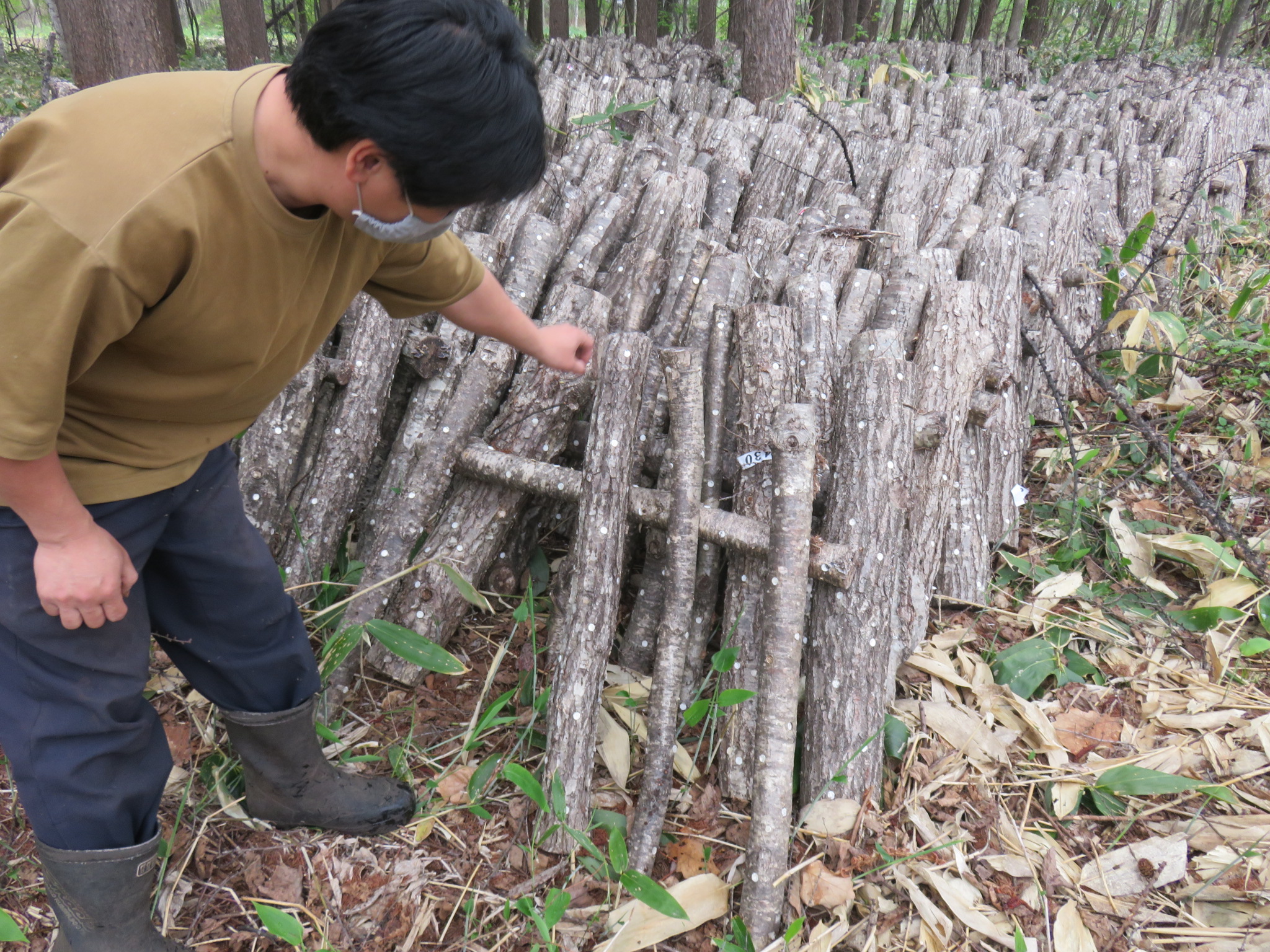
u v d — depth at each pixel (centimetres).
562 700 185
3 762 185
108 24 508
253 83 99
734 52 958
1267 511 274
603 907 165
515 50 91
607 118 418
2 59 1126
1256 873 175
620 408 198
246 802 181
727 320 237
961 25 1464
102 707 124
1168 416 318
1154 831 187
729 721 194
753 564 203
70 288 90
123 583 118
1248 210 497
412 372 245
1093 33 1730
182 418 124
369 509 233
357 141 90
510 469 215
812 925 165
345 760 191
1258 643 224
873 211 385
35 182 89
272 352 121
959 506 252
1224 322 362
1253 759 201
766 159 369
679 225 304
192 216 94
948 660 223
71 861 128
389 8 84
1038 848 182
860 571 194
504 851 178
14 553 111
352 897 168
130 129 93
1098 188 408
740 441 211
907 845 180
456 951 160
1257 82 759
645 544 240
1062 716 214
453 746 200
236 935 160
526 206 289
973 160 461
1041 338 312
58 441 113
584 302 245
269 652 157
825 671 192
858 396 205
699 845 180
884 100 589
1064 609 246
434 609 212
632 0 1395
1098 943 165
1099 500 279
